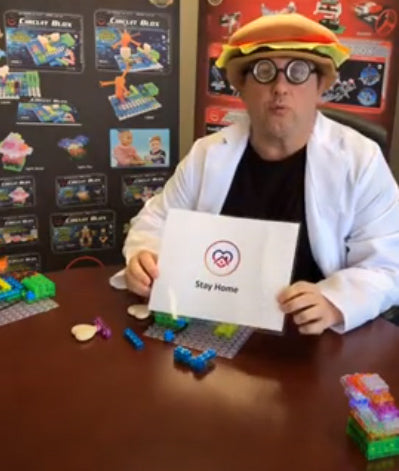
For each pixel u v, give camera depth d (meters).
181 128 2.62
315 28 1.06
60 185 2.13
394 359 0.91
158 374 0.85
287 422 0.74
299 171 1.19
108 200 2.21
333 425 0.74
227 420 0.75
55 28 1.98
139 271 1.04
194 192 1.30
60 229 2.18
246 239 0.96
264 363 0.89
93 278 1.21
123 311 1.06
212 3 2.19
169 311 0.98
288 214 1.20
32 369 0.86
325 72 1.11
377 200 1.14
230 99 2.24
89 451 0.69
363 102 2.21
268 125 1.12
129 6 2.05
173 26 2.13
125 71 2.10
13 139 2.03
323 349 0.94
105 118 2.12
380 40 2.15
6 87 1.98
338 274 1.08
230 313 0.95
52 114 2.05
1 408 0.77
